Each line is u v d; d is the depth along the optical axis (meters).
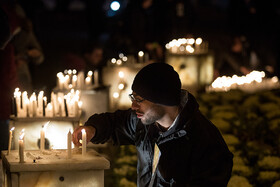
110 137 4.13
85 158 3.78
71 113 4.84
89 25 16.86
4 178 3.96
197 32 15.82
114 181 5.52
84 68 9.49
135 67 9.39
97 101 6.78
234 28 13.38
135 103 3.60
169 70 3.53
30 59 8.95
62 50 17.05
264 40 13.02
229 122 6.53
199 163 3.49
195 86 9.84
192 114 3.55
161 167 3.60
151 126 3.75
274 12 13.01
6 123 6.12
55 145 4.77
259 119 6.44
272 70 12.70
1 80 6.32
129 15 12.60
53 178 3.64
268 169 5.17
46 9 22.22
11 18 6.52
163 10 12.60
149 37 12.55
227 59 12.97
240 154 5.58
